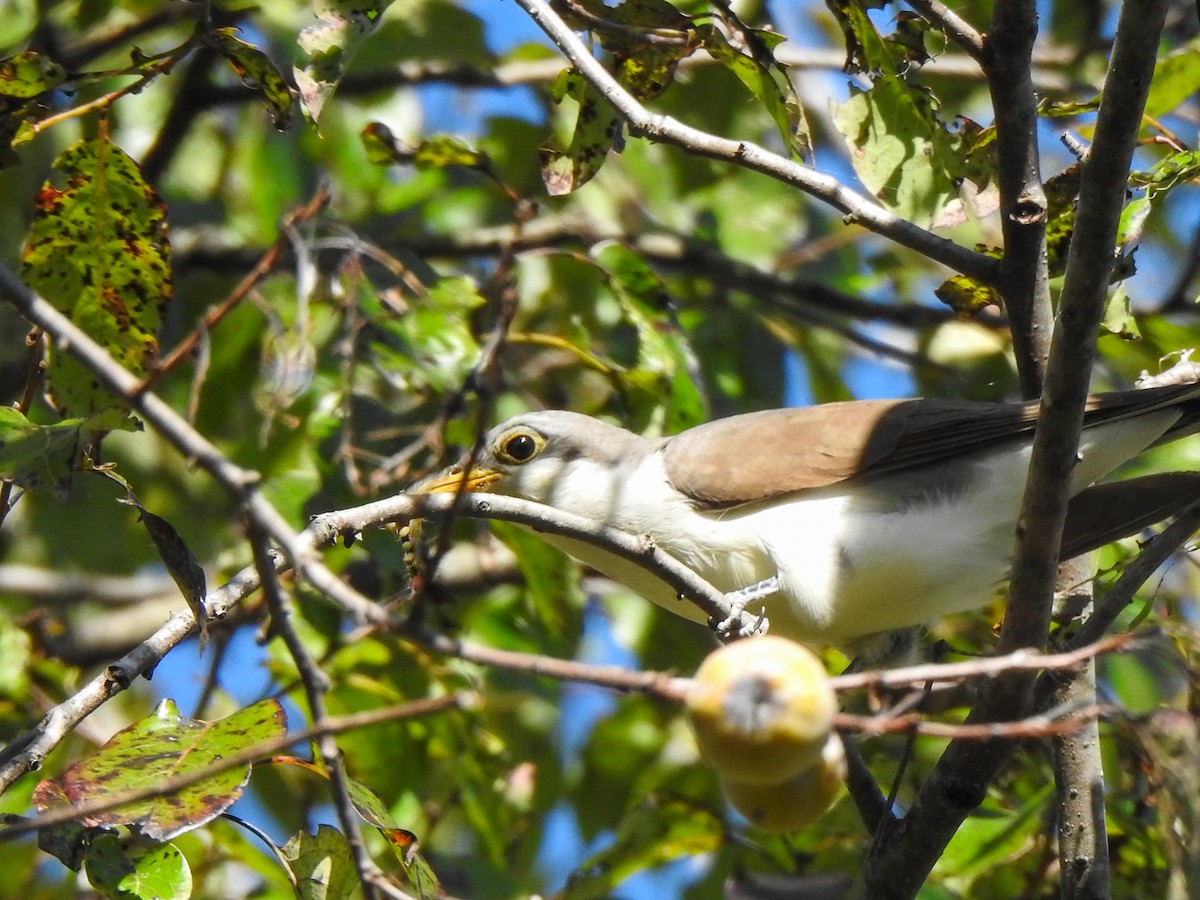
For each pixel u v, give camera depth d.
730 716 5.26
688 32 9.19
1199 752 6.64
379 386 12.67
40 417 12.65
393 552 10.10
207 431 13.60
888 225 8.95
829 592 9.66
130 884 6.68
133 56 8.09
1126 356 13.09
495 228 14.55
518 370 14.16
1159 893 9.45
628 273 11.52
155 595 15.22
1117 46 6.55
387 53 14.23
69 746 11.27
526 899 11.82
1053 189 9.50
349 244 10.45
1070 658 5.56
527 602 12.31
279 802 12.62
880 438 9.95
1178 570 12.26
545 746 13.16
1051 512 6.96
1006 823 9.48
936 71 13.23
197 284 14.00
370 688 10.96
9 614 12.33
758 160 8.73
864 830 10.52
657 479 10.27
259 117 14.77
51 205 8.00
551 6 9.16
